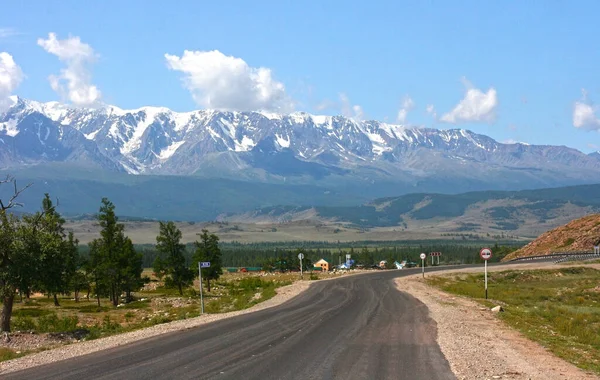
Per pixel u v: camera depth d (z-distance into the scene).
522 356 17.50
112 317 52.53
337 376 14.20
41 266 33.69
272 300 41.75
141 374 14.84
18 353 22.38
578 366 16.25
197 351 18.34
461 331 22.83
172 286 81.44
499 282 66.69
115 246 70.12
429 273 76.00
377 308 32.22
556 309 37.09
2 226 33.38
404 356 16.94
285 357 16.81
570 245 104.00
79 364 17.00
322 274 92.38
